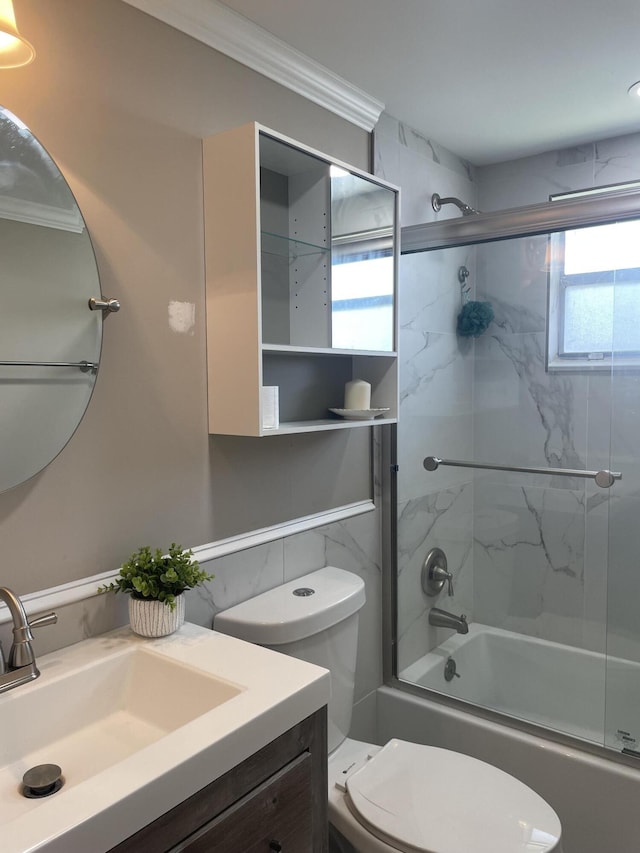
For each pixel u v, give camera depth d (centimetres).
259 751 107
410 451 238
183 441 157
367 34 172
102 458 140
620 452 229
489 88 207
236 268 154
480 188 289
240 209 152
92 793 86
